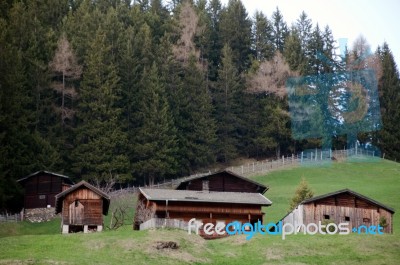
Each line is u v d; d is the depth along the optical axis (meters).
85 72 106.50
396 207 75.06
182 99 118.25
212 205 59.50
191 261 45.09
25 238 49.91
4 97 88.75
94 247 46.91
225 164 121.25
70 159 99.06
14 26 107.56
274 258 46.56
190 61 123.69
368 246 49.38
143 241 47.88
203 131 116.75
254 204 59.84
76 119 106.88
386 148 126.31
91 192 62.22
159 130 106.75
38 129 101.06
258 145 122.56
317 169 104.69
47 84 102.94
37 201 78.38
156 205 58.25
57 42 108.94
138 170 102.38
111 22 123.19
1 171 79.56
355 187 90.06
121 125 105.06
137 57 120.19
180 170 110.31
